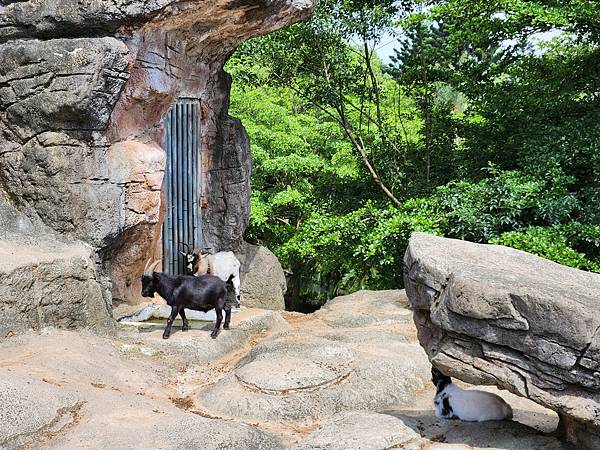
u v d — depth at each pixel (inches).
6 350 305.0
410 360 330.3
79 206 378.3
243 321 411.2
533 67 650.2
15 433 232.5
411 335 401.7
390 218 576.1
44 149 373.7
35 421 239.9
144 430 239.5
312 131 877.8
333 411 286.5
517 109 626.5
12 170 381.1
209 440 235.8
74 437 233.0
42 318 342.3
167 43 417.4
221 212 537.3
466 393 259.4
